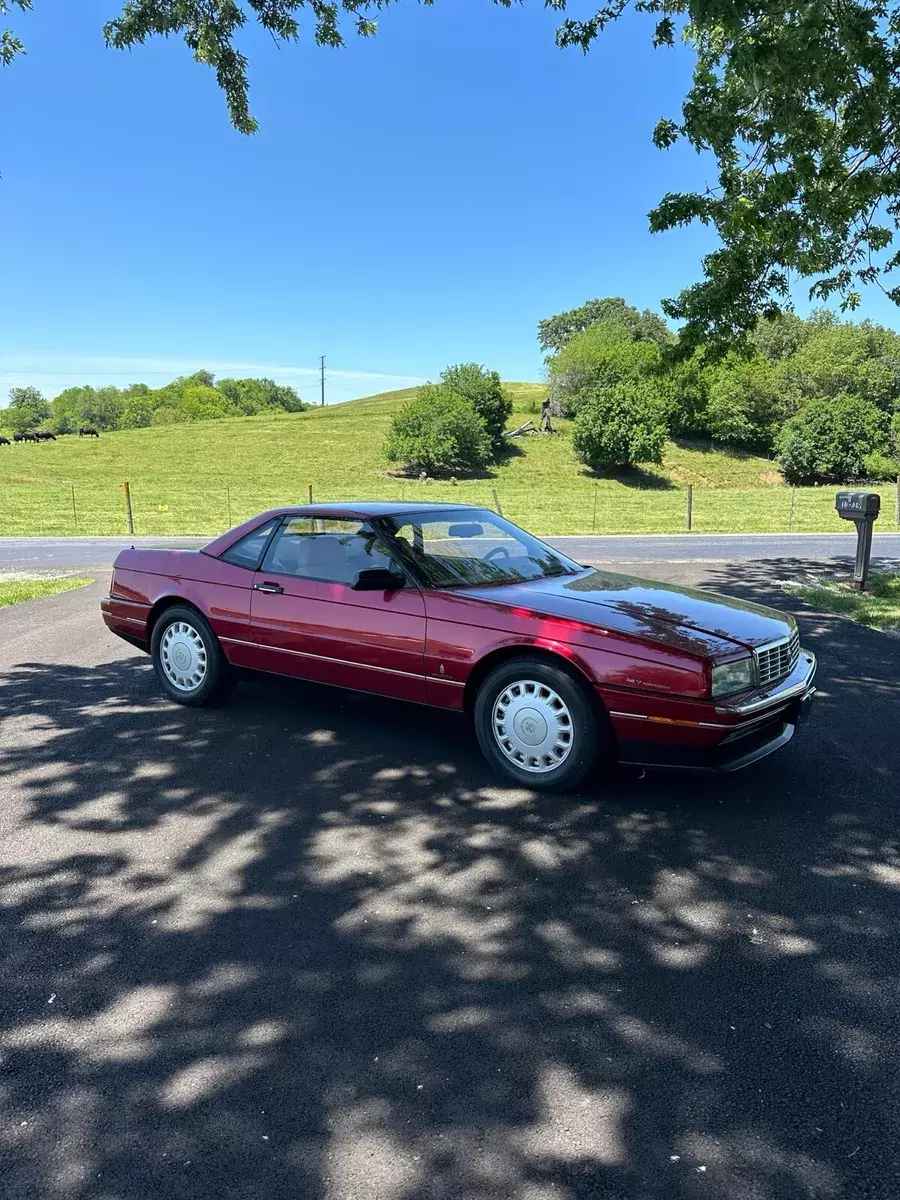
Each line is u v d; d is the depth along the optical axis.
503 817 3.89
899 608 9.40
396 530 4.83
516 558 5.16
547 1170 1.90
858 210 9.52
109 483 36.31
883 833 3.73
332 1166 1.92
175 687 5.68
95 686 6.15
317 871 3.37
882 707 5.70
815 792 4.20
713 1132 2.01
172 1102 2.12
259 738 4.99
